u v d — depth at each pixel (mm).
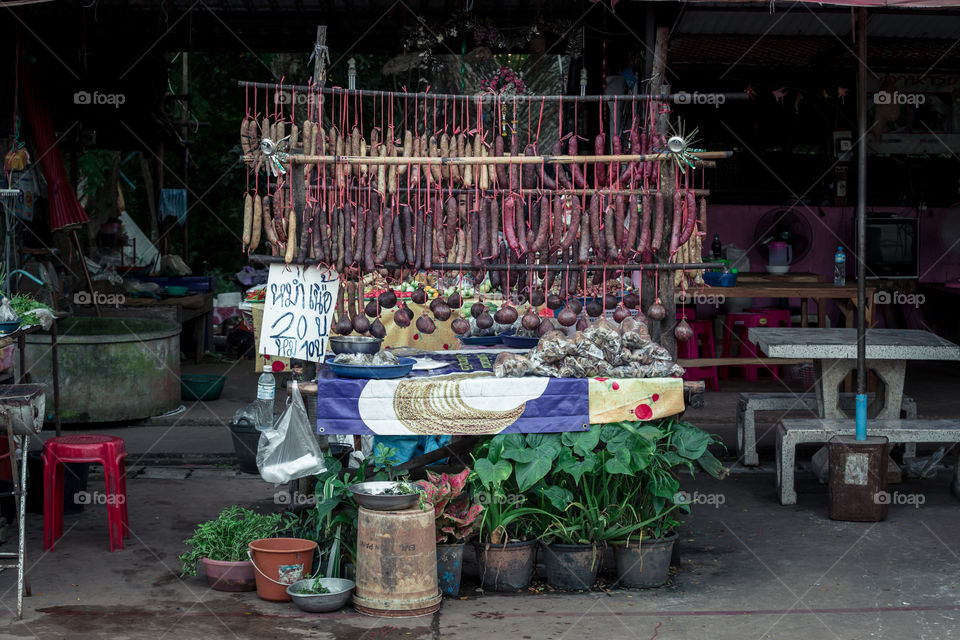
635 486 4828
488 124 9078
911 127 11281
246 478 6828
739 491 6594
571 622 4281
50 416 7910
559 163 4852
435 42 9430
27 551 5199
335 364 4695
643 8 7727
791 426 6289
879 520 5863
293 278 4906
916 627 4238
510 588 4703
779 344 6273
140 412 8234
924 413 8500
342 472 5094
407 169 4977
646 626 4238
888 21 9008
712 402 9078
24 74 8367
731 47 9742
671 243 4871
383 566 4336
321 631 4156
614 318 5090
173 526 5695
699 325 9859
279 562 4500
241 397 9469
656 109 5012
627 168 4902
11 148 7898
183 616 4316
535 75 9336
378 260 4809
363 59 13156
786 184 11273
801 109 11195
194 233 17453
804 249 10750
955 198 11453
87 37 9328
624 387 4738
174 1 9469
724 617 4352
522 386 4684
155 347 8367
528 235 4828
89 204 15656
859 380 6023
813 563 5117
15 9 7867
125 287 11078
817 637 4121
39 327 5875
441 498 4535
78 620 4258
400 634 4133
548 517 4820
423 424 4652
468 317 7090
